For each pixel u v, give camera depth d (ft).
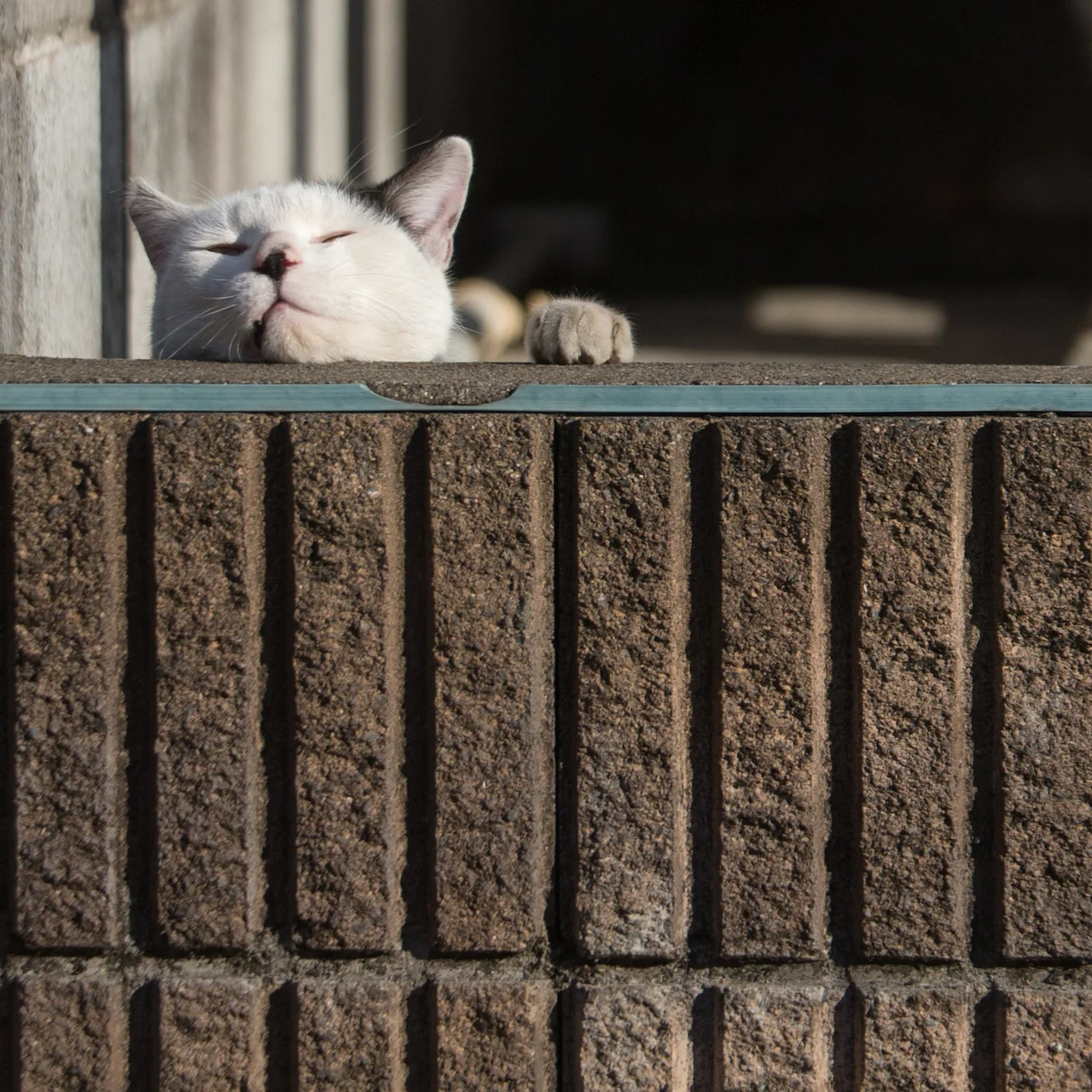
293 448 5.64
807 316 31.60
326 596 5.62
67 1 11.03
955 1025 5.57
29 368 6.31
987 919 5.69
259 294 8.89
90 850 5.65
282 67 20.70
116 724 5.70
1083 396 5.66
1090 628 5.61
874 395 5.68
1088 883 5.61
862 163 44.16
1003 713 5.62
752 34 45.03
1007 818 5.61
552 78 45.39
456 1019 5.58
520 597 5.64
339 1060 5.57
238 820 5.63
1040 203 41.09
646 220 44.27
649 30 45.42
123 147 12.42
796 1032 5.57
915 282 37.19
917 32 42.80
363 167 26.53
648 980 5.64
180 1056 5.58
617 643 5.63
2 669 5.74
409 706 5.72
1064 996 5.58
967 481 5.69
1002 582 5.62
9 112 9.62
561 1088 5.67
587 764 5.63
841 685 5.71
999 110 41.91
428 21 33.06
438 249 11.74
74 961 5.71
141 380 5.83
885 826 5.62
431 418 5.68
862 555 5.62
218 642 5.64
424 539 5.71
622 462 5.64
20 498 5.64
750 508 5.63
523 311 26.71
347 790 5.61
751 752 5.63
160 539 5.64
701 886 5.71
